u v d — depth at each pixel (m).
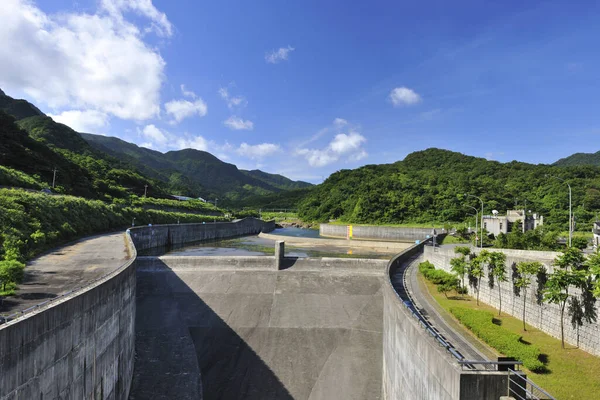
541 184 112.00
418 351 15.25
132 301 23.38
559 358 18.38
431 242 67.38
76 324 13.39
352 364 26.00
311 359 26.55
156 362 25.50
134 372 24.02
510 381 11.43
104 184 112.75
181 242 85.50
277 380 24.41
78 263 28.41
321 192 185.88
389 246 85.50
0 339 9.24
